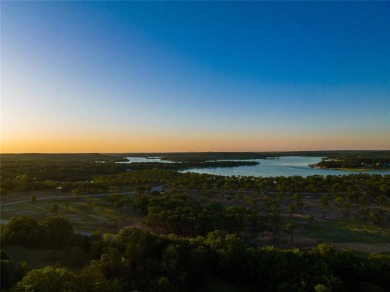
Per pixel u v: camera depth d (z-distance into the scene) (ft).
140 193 571.69
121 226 382.01
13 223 277.85
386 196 591.78
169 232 368.89
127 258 218.59
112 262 201.77
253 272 232.32
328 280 208.85
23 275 189.06
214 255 246.68
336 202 542.16
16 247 254.27
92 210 453.17
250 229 380.58
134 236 251.39
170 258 224.33
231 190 647.15
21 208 444.55
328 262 236.02
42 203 485.56
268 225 381.19
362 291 220.23
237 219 355.15
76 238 253.44
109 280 186.19
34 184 598.75
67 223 272.72
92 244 240.94
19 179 639.35
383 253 308.60
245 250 249.96
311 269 224.74
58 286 162.40
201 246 248.73
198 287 223.30
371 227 400.47
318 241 344.08
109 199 494.18
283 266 225.56
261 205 535.19
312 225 407.64
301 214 470.39
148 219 373.40
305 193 652.48
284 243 338.95
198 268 228.84
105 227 372.79
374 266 230.07
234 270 238.27
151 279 207.72
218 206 433.89
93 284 175.01
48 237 256.52
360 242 341.62
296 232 376.27
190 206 431.02
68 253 234.58
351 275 233.14
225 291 222.28
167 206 411.95
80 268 218.79
